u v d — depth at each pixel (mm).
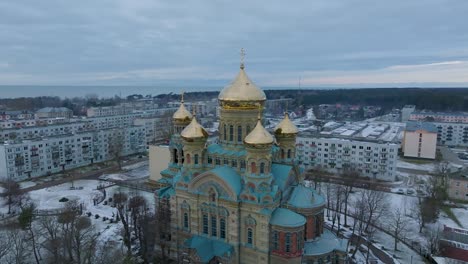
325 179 142750
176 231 84688
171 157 98500
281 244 72125
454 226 105000
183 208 83188
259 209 72875
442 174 137125
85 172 168875
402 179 158750
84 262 73938
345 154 168000
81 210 111312
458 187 129250
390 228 104375
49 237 89125
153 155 146000
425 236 98375
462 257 83312
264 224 73000
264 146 72062
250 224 74875
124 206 110688
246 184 74812
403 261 85500
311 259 74125
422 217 102625
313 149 175750
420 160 196875
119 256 80438
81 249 83250
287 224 71062
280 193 77125
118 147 187125
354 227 98375
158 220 86250
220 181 76562
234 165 81062
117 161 183750
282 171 80875
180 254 81625
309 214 76312
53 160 168250
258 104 82062
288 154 87812
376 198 110688
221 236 78625
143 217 89875
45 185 147125
